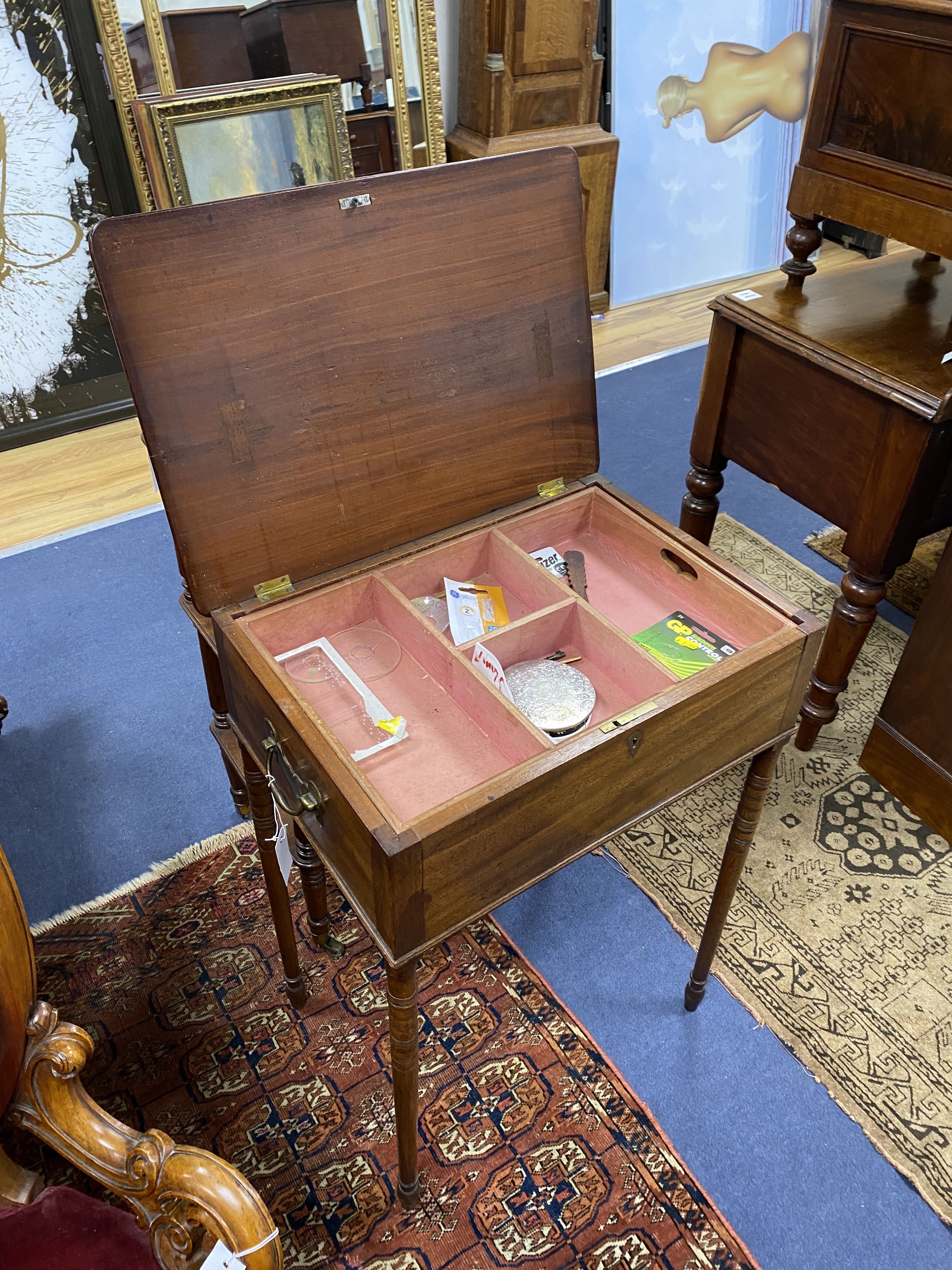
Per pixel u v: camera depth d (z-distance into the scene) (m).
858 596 1.99
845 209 1.95
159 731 2.34
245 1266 0.83
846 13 1.79
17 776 2.22
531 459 1.56
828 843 2.05
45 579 2.82
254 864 2.02
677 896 1.95
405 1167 1.41
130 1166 0.90
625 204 4.09
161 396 1.21
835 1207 1.50
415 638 1.38
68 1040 0.94
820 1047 1.70
